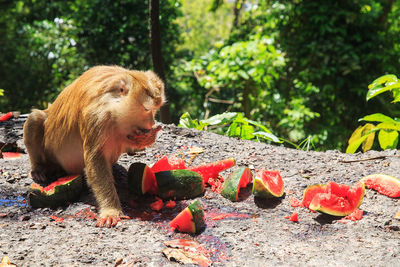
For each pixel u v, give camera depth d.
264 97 5.24
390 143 2.40
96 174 1.81
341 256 1.58
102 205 1.80
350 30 5.20
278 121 5.36
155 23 3.04
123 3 5.52
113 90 1.79
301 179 2.05
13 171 2.09
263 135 2.66
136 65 5.86
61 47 5.75
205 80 5.24
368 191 1.94
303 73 5.02
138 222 1.76
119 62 5.77
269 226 1.74
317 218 1.79
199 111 6.00
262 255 1.58
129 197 1.94
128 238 1.66
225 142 2.46
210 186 2.02
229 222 1.76
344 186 1.82
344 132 4.99
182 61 6.02
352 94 5.19
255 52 4.77
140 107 1.72
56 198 1.84
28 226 1.71
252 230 1.71
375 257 1.57
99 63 5.76
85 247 1.60
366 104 4.99
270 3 5.62
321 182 2.02
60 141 1.94
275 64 4.82
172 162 2.07
